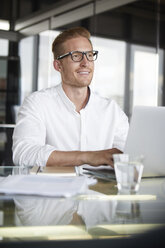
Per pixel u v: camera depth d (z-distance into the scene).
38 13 5.90
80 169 1.36
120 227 0.70
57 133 1.81
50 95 1.83
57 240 0.64
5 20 5.95
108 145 1.87
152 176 1.24
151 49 5.14
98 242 0.64
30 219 0.74
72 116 1.81
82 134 1.80
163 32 5.13
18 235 0.66
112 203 0.87
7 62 5.98
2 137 5.89
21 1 5.95
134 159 1.00
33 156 1.44
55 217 0.75
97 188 1.04
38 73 5.93
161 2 5.12
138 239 0.66
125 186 0.99
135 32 5.22
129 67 5.24
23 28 5.96
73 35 1.78
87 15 5.55
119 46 5.35
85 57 1.76
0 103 6.00
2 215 0.76
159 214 0.79
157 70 5.10
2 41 5.95
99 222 0.73
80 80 1.76
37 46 5.94
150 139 1.23
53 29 5.81
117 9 5.31
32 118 1.73
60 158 1.40
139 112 1.29
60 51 1.80
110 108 1.91
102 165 1.46
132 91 5.24
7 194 0.93
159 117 1.20
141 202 0.89
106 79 5.40
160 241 0.67
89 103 1.84
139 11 5.20
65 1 5.71
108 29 5.38
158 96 5.06
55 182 1.02
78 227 0.70
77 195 0.94
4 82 5.98
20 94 6.02
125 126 1.94
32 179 1.05
